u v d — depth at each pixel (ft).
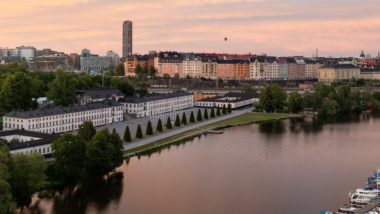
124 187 651.66
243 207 583.17
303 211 568.82
